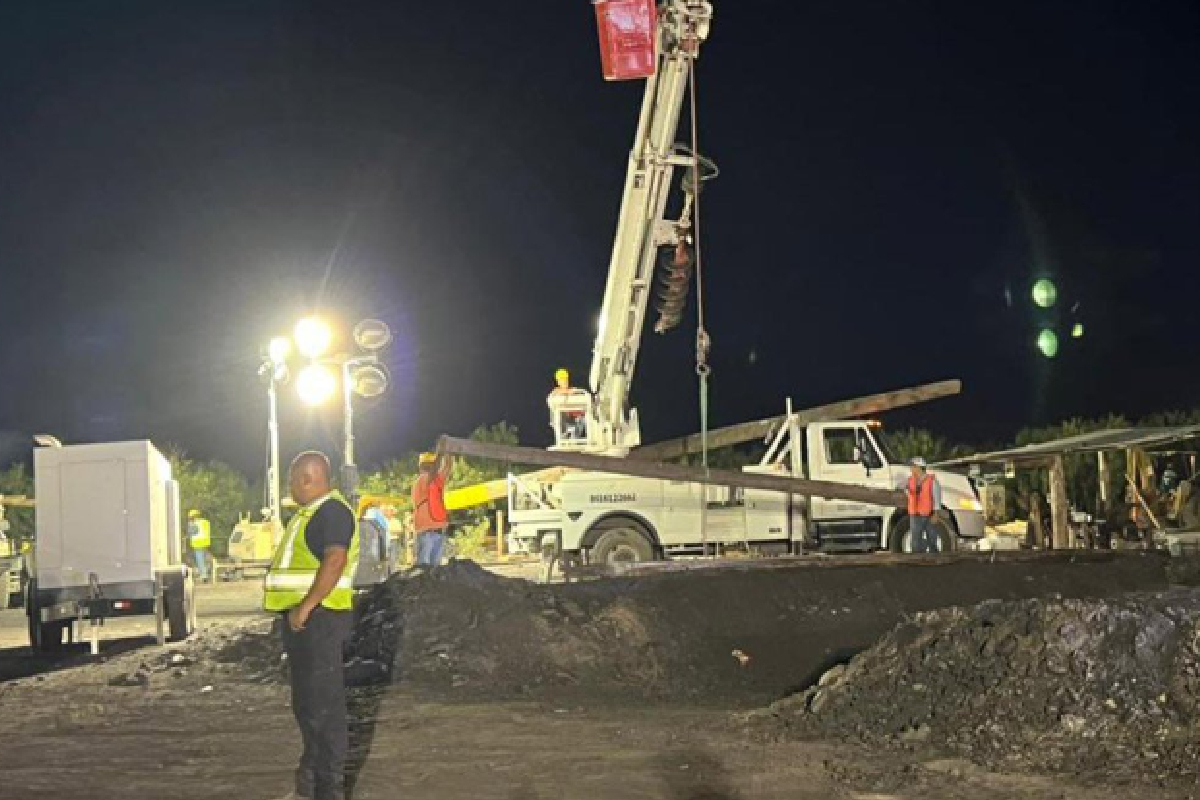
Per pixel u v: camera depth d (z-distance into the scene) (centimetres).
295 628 871
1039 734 1077
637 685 1515
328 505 881
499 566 3438
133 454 2083
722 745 1123
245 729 1252
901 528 2689
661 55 2241
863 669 1238
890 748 1096
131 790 988
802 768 1030
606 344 2508
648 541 2633
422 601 1634
